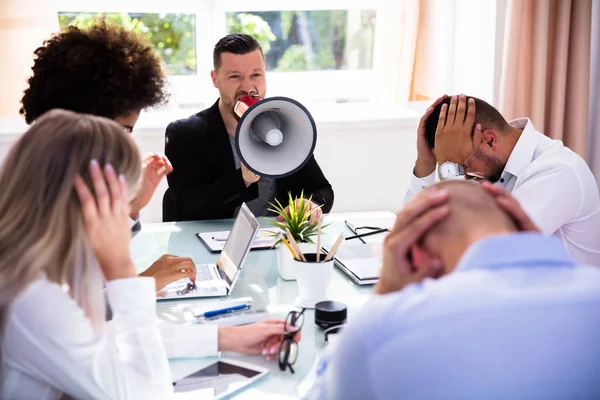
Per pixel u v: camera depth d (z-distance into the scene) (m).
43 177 1.09
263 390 1.28
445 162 1.93
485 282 0.80
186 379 1.32
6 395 1.10
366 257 1.98
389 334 0.79
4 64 3.20
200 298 1.73
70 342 1.08
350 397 0.82
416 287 0.82
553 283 0.81
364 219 2.43
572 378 0.81
